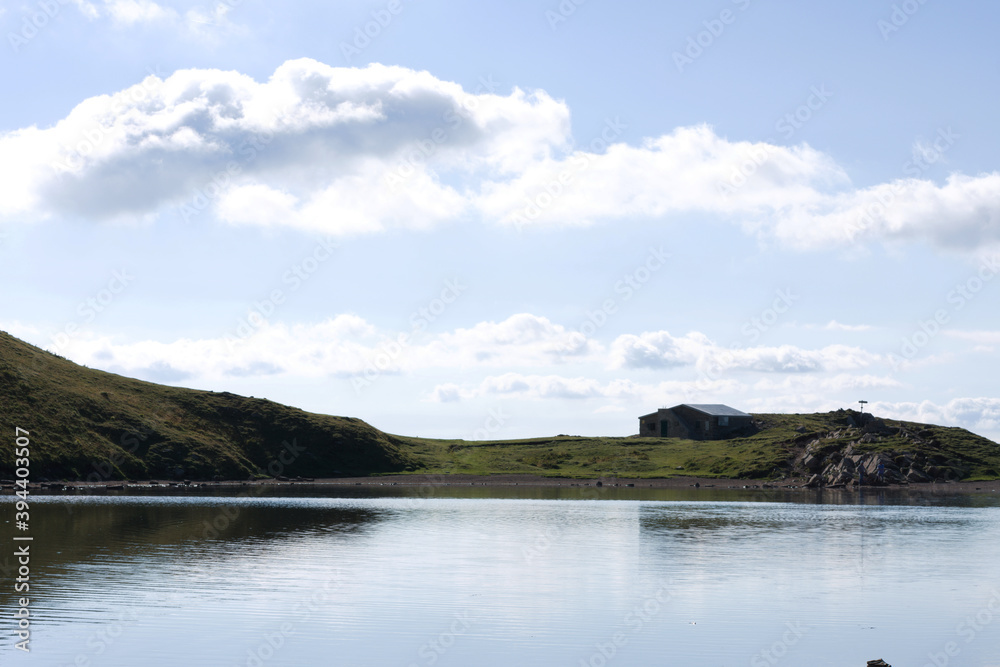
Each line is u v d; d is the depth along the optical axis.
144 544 48.66
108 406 135.00
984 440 144.12
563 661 25.45
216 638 27.20
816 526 64.00
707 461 144.88
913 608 32.84
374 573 39.69
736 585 37.44
